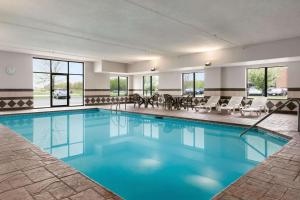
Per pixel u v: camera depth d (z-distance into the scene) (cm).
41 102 1173
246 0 446
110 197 223
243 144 536
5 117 884
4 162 322
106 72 1395
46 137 613
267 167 304
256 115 861
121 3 460
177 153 471
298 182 256
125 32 685
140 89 1549
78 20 570
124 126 778
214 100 1040
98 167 386
